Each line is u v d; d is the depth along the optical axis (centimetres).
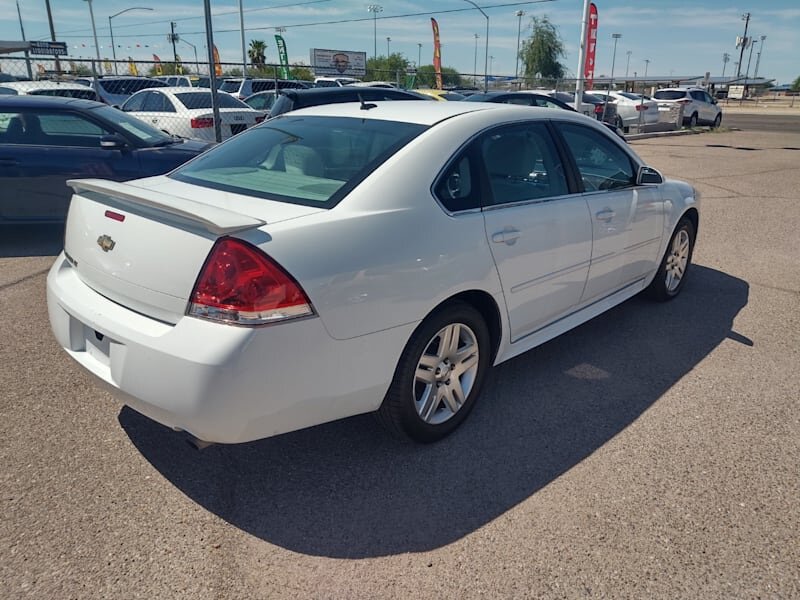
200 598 219
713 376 391
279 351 235
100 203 286
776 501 273
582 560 238
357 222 261
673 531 254
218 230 227
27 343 423
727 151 1806
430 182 293
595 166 408
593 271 397
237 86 2108
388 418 294
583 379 387
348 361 257
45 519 255
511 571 233
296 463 298
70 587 222
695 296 544
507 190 333
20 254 652
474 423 335
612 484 284
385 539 250
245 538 249
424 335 287
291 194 282
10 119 658
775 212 917
